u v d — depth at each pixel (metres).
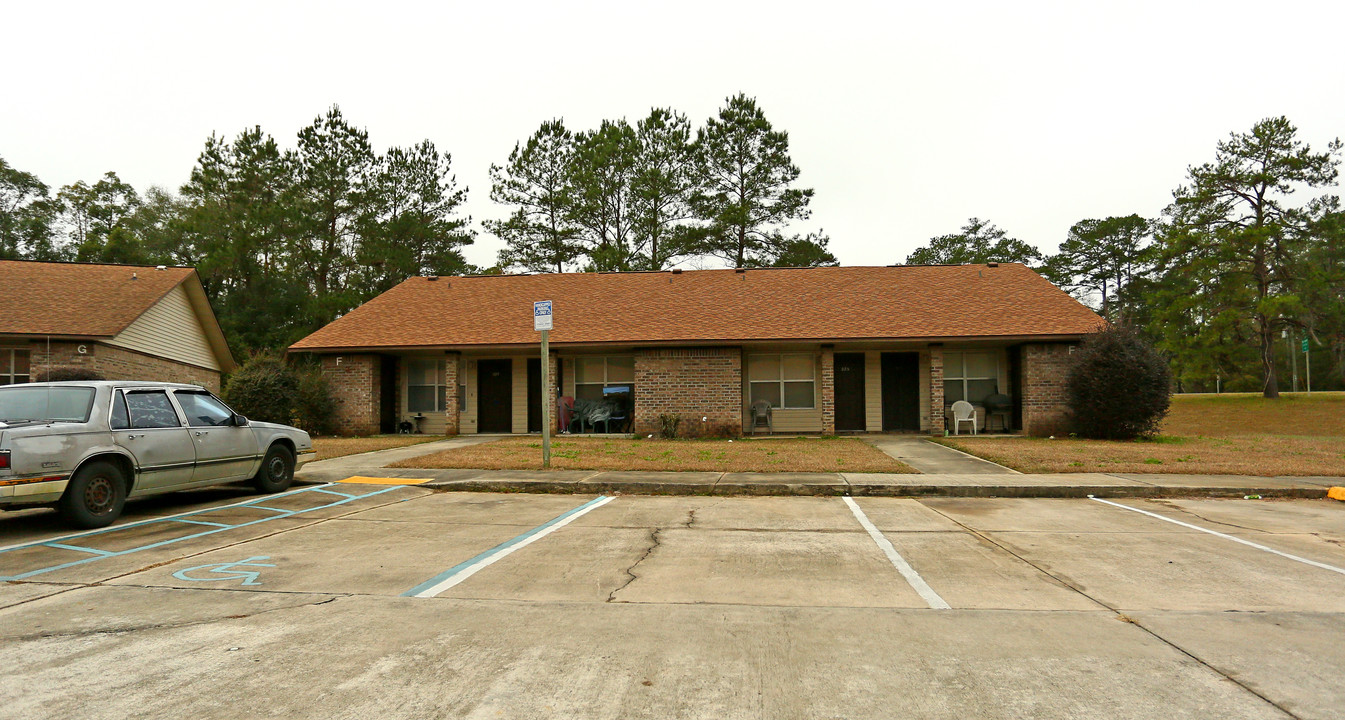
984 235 63.44
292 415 20.30
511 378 22.14
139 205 53.62
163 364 22.97
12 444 7.29
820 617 4.93
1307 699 3.60
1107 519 8.68
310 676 3.87
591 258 36.66
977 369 21.08
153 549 7.00
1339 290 44.75
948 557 6.70
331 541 7.38
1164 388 17.92
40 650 4.27
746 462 13.23
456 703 3.54
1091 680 3.83
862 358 21.33
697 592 5.54
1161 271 56.59
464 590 5.58
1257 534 7.77
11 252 47.44
